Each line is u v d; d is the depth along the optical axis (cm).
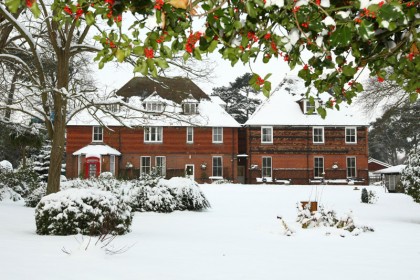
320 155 4594
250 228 1431
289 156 4578
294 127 4600
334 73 321
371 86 1998
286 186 3747
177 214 2009
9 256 755
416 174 1836
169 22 265
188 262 779
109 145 4409
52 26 1936
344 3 260
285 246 1041
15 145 2506
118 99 2027
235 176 4525
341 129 4634
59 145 1969
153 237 1142
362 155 4619
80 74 2547
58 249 855
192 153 4500
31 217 1625
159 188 2116
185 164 4491
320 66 319
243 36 280
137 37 275
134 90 4619
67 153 4344
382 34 288
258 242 1104
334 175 4578
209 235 1241
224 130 4553
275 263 798
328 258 872
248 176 4550
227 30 269
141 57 279
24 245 896
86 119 4338
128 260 772
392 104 2109
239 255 881
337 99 352
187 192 2186
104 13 269
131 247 937
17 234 1102
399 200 2961
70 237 1046
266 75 277
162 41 269
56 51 1945
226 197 3012
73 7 275
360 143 4634
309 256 893
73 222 1098
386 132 7006
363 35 237
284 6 265
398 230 1428
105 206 1121
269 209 2347
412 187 1825
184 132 4509
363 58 316
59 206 1104
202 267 736
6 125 2386
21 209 1964
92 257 758
